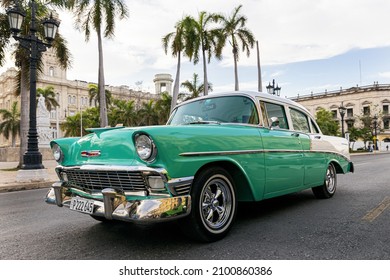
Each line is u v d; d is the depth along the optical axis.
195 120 4.07
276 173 3.82
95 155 3.07
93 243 3.17
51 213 4.80
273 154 3.79
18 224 4.14
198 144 2.93
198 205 2.90
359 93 63.25
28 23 14.33
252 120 3.79
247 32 25.17
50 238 3.41
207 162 2.98
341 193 5.94
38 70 15.13
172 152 2.70
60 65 16.89
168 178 2.66
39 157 9.60
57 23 10.37
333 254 2.74
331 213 4.28
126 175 2.79
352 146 50.72
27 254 2.92
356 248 2.88
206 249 2.89
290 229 3.51
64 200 3.35
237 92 4.06
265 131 3.81
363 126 56.00
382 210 4.42
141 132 2.66
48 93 48.09
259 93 4.06
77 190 3.28
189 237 3.04
